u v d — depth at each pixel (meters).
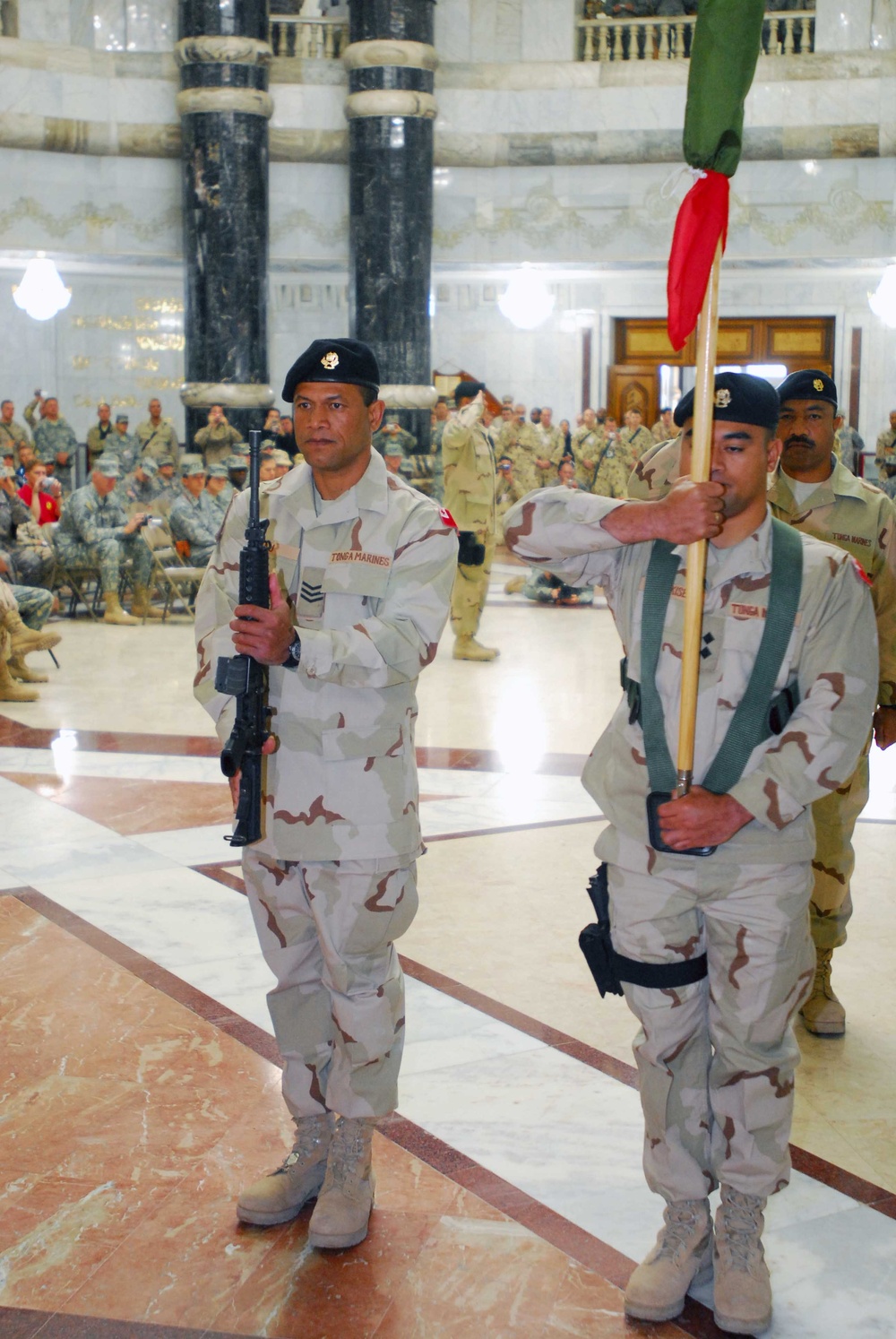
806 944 2.53
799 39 17.25
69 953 4.33
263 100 15.86
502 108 17.42
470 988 4.11
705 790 2.42
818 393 3.65
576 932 4.60
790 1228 2.85
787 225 17.48
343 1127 2.80
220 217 15.84
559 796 6.38
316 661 2.57
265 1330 2.48
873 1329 2.51
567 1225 2.83
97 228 16.81
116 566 12.20
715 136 2.34
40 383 19.45
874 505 3.71
